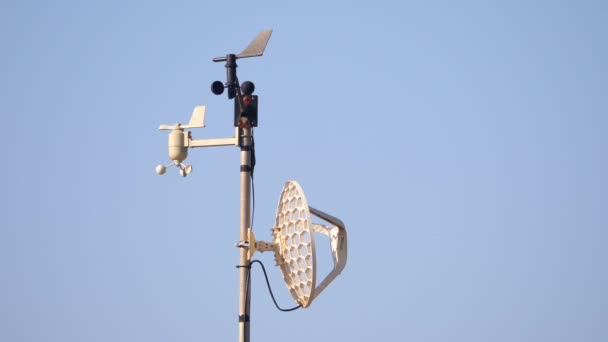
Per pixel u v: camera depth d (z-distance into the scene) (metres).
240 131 38.19
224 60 37.31
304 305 37.94
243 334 37.31
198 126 38.97
